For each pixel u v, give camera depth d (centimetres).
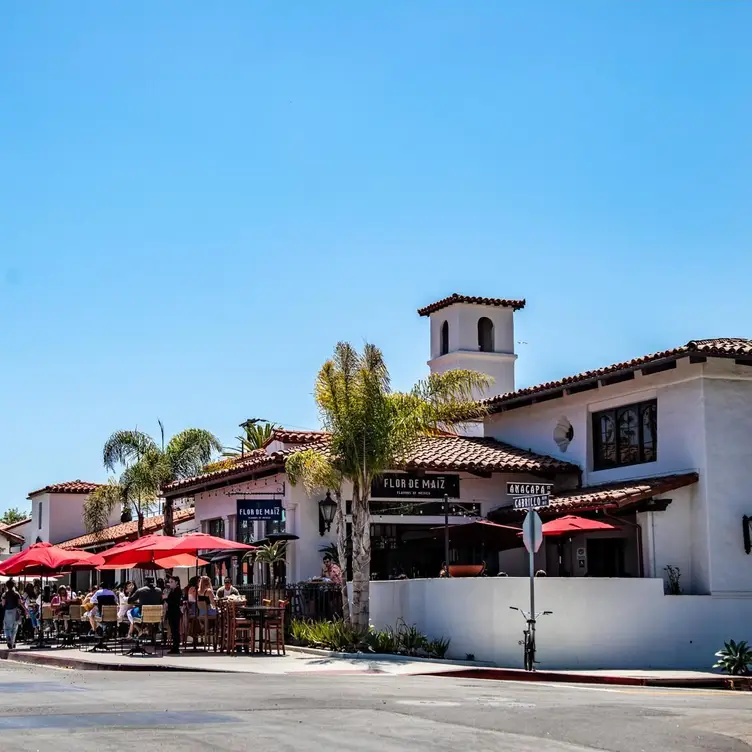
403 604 2352
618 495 2317
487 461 2762
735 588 2342
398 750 942
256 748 937
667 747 1000
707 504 2359
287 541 2716
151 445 3919
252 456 3319
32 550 2798
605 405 2723
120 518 5294
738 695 1711
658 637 2233
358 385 2284
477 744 991
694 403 2422
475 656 2136
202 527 3416
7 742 959
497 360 4262
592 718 1191
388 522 2712
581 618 2178
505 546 2477
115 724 1091
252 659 2136
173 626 2331
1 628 3066
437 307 4366
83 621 2755
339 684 1622
